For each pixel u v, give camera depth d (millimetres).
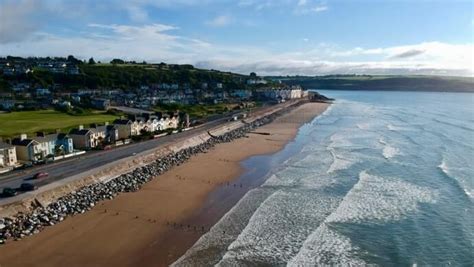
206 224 38750
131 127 79562
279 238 35500
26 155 56656
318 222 38938
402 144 80125
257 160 67188
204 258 31859
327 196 46938
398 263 30969
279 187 50875
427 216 40156
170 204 44031
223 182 53312
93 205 42281
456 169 58438
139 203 43844
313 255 32281
